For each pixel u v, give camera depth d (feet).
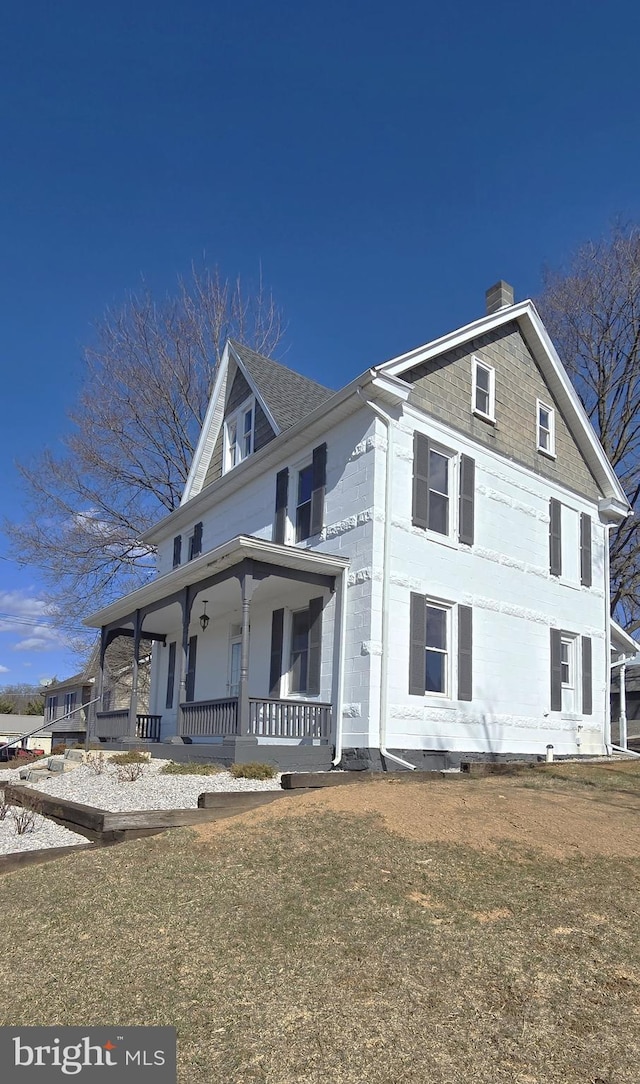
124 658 94.17
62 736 107.45
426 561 44.62
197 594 48.83
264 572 42.27
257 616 53.11
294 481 50.62
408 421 45.50
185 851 23.11
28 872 22.25
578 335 89.20
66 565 90.12
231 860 22.15
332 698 43.34
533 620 52.08
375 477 42.93
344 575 43.80
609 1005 14.46
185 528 67.56
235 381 67.21
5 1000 14.61
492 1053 12.84
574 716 54.44
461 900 19.71
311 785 33.01
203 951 16.47
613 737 91.20
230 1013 13.97
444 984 15.08
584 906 19.51
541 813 28.45
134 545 90.53
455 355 49.83
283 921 18.07
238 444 64.08
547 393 58.18
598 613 59.21
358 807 27.66
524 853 23.63
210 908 18.79
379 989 14.83
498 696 48.11
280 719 41.22
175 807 30.32
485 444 50.75
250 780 36.52
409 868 21.75
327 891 19.93
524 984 15.17
